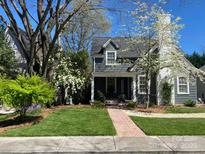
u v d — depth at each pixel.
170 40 23.72
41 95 13.95
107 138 10.59
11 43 28.14
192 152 8.64
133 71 27.66
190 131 11.79
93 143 9.76
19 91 13.52
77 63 26.81
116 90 29.78
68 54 26.98
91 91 27.55
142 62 23.11
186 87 28.23
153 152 8.62
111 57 29.02
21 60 27.88
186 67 24.73
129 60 26.44
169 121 14.56
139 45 24.66
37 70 20.88
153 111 20.62
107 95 29.27
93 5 19.92
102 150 8.73
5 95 13.61
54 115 15.89
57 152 8.61
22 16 19.66
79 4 21.20
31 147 9.21
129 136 10.98
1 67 23.27
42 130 11.95
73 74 26.00
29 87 13.78
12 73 24.97
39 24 18.75
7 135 11.16
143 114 18.64
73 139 10.43
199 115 18.36
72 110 18.61
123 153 8.60
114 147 9.12
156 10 23.53
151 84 27.80
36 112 15.95
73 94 27.36
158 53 23.55
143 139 10.39
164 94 27.03
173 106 25.06
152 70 23.25
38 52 21.95
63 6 19.73
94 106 23.09
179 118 16.11
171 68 24.92
